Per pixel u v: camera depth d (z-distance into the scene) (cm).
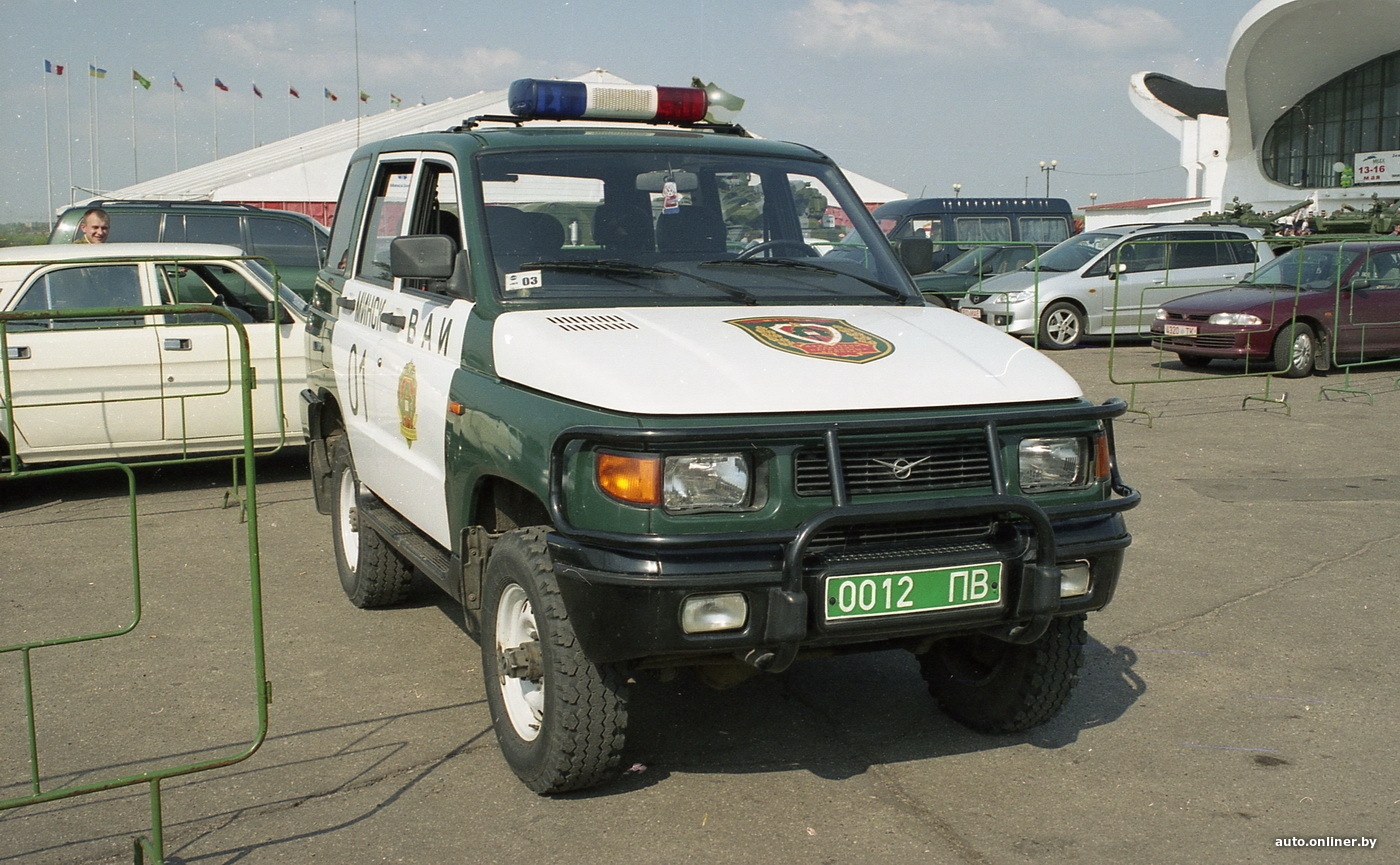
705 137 503
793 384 354
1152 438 1063
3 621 579
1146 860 348
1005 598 355
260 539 740
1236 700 473
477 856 351
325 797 391
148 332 863
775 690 485
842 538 348
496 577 394
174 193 3173
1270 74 5378
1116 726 448
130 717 459
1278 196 5559
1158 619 575
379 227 556
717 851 354
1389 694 479
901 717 457
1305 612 582
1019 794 392
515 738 395
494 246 435
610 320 398
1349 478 891
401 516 530
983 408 367
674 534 332
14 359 829
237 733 444
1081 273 1795
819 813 378
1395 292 1506
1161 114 6266
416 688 489
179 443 877
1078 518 376
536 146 467
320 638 552
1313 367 1488
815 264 468
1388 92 5241
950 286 1958
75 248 884
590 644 345
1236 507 802
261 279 912
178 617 584
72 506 834
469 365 419
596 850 354
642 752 425
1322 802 385
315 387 633
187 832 367
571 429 340
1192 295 1605
